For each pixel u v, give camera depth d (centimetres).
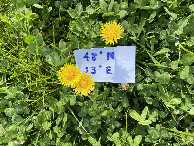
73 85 17
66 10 21
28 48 20
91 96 20
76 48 21
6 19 20
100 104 20
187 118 20
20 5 21
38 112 21
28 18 20
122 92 21
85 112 20
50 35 22
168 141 20
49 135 19
